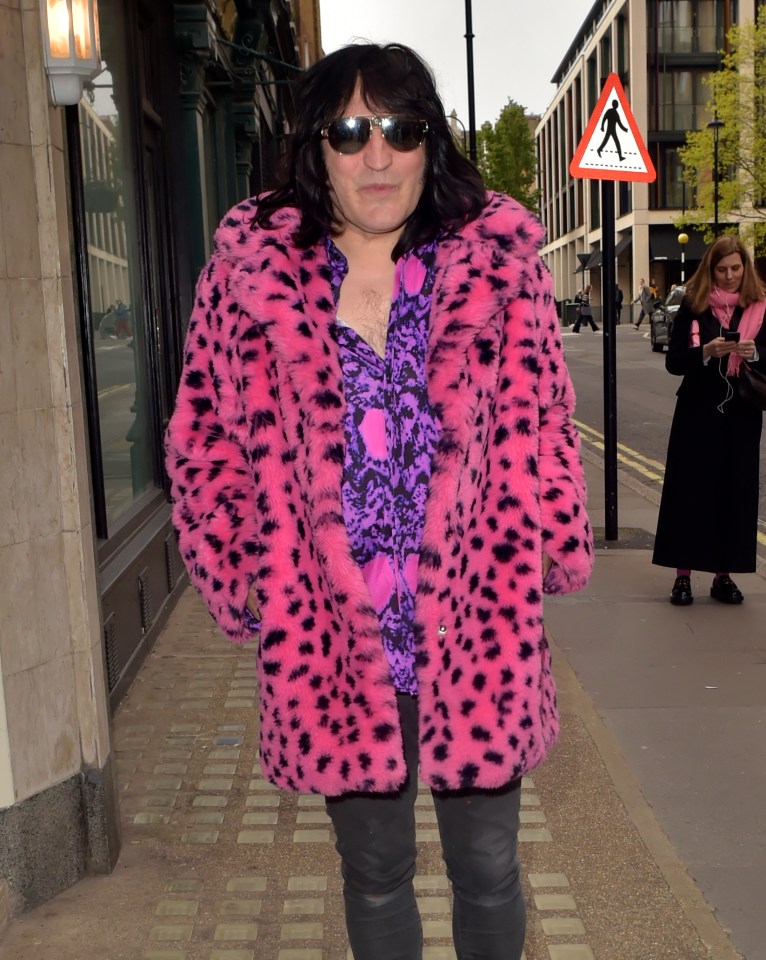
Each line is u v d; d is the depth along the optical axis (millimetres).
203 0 6855
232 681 4551
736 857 3014
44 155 2654
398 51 1920
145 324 5898
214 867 2971
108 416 4996
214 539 1946
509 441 1887
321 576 1901
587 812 3262
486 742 1848
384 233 1911
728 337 5027
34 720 2756
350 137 1831
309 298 1874
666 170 49781
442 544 1831
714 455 5289
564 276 75062
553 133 79688
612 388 6852
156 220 6406
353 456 1862
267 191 1980
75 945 2613
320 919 2697
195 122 7344
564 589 2043
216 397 1964
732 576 6070
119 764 3701
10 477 2654
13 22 2592
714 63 48875
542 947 2561
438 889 2824
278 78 13906
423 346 1885
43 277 2699
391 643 1906
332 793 1882
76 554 2812
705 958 2521
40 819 2781
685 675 4484
